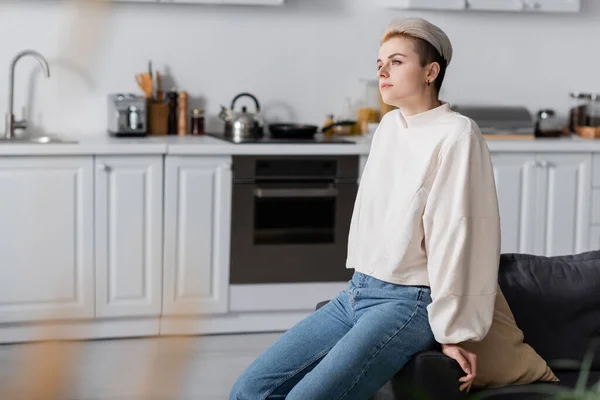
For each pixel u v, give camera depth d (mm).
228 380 3418
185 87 4473
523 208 4312
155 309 3949
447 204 1779
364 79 4621
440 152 1812
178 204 3918
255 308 4070
